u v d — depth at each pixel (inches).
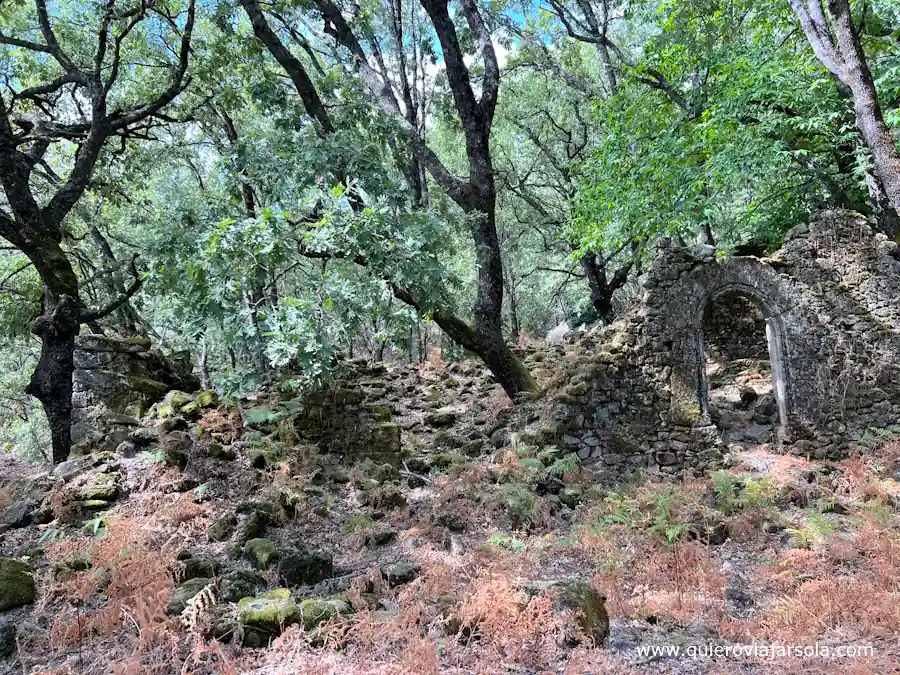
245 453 286.4
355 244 291.9
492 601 174.1
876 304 365.4
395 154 417.7
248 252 271.9
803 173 431.8
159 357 393.1
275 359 260.2
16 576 183.3
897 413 356.2
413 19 606.9
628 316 361.1
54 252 348.5
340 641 157.0
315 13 477.7
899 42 430.0
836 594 194.1
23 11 462.3
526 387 406.9
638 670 157.8
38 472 279.7
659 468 338.0
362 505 281.0
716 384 447.2
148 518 233.8
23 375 743.7
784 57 408.5
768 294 364.5
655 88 509.7
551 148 807.7
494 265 409.4
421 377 519.8
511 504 271.0
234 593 181.6
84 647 159.5
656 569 223.3
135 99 538.9
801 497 295.7
